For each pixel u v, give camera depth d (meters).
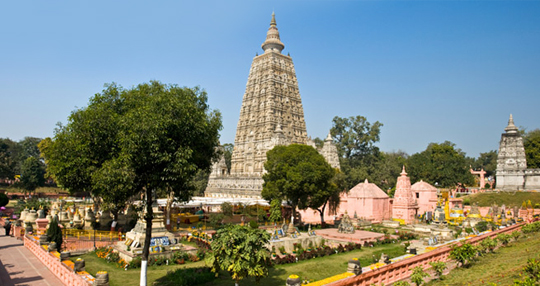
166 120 21.38
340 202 77.75
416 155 123.38
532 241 35.22
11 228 45.81
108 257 31.91
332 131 137.50
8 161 123.75
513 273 22.50
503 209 69.62
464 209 84.38
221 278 27.00
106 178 21.48
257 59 109.56
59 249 33.81
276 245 36.53
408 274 26.78
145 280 22.83
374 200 74.19
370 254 38.00
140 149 21.27
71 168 32.91
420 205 87.56
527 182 97.00
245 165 103.94
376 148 133.62
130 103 25.94
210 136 27.20
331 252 37.56
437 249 31.14
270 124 98.81
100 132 25.16
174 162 22.17
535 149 111.38
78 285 21.22
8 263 29.75
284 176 58.16
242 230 22.03
